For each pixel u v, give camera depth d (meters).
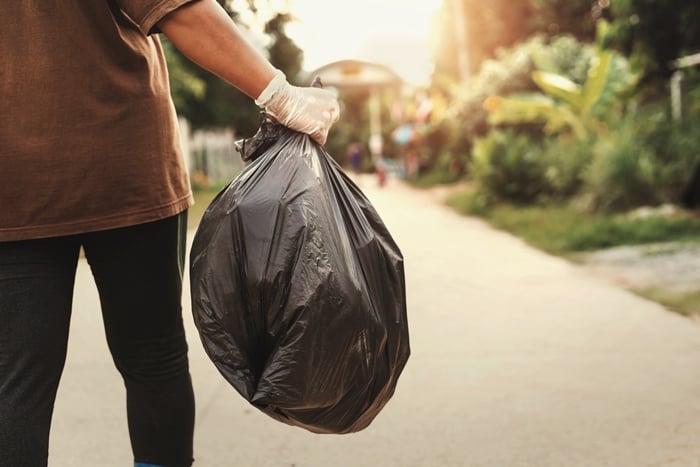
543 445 3.10
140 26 1.73
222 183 22.91
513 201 13.07
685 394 3.62
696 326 4.80
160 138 1.94
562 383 3.84
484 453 3.04
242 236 1.79
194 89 18.11
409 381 3.96
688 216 8.90
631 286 6.10
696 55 11.34
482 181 13.41
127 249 1.96
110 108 1.83
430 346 4.62
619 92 13.25
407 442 3.18
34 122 1.76
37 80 1.76
